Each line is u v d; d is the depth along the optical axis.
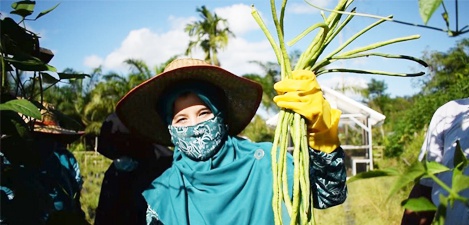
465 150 1.83
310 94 1.56
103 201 2.55
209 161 2.01
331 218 5.39
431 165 0.92
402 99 38.31
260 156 2.00
